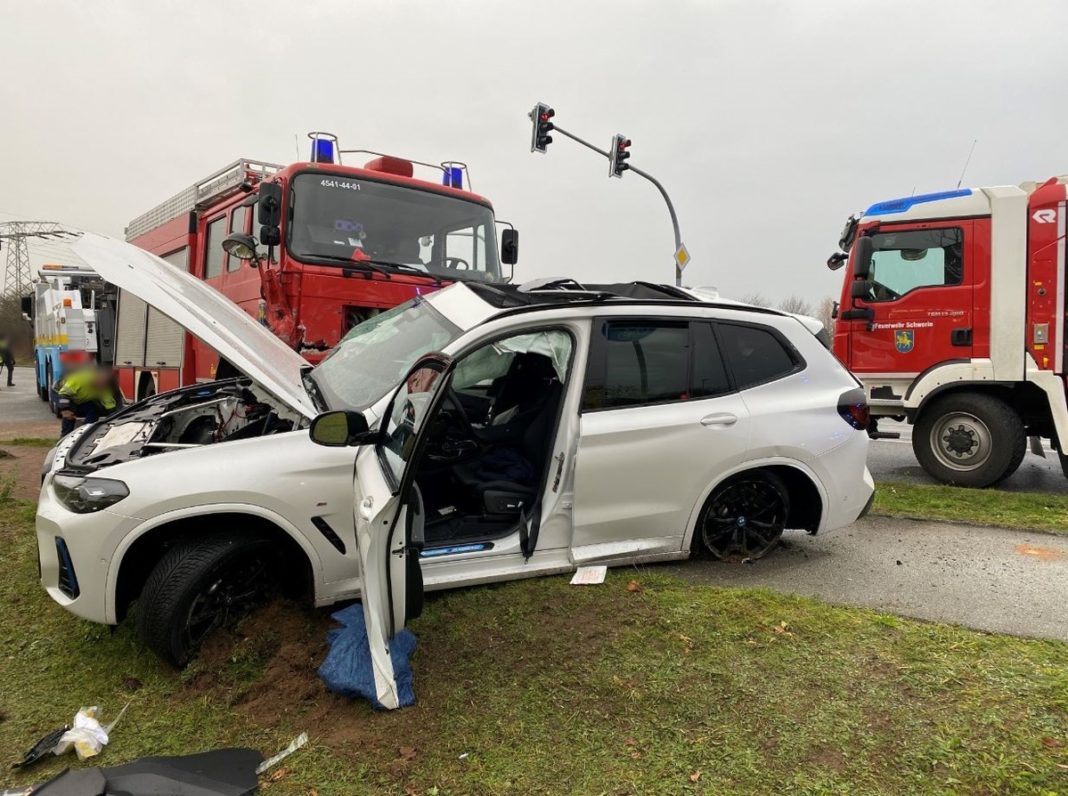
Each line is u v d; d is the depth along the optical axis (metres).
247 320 4.88
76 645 3.59
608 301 4.14
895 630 3.48
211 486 3.21
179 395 4.98
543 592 3.92
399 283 7.01
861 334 7.90
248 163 7.83
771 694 2.94
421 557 3.75
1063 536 5.27
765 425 4.35
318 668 3.16
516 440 4.50
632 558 4.22
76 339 14.20
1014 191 7.14
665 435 4.14
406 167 7.69
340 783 2.52
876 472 8.35
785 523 4.65
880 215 7.85
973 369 7.25
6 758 2.72
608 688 3.02
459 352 3.67
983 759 2.47
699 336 4.35
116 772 2.57
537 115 16.22
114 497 3.14
